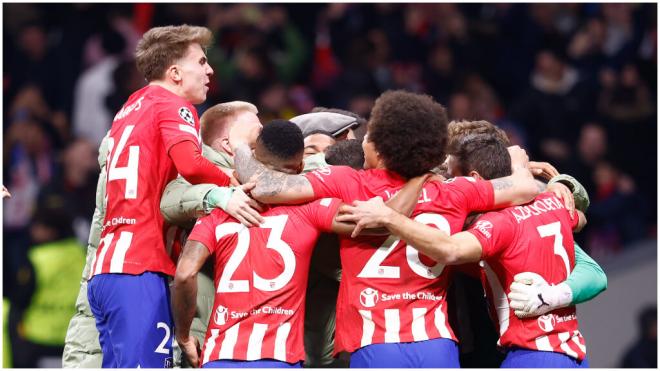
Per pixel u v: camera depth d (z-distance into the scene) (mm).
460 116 26453
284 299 10625
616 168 26672
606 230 25312
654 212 26875
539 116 26734
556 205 11320
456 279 12148
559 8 30156
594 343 23203
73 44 27422
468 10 30141
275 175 10727
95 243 12680
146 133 11617
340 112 13008
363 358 10531
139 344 11383
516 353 10898
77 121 26531
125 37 27594
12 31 28062
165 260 11664
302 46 28234
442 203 10711
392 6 29094
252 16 27766
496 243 10648
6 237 25000
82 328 12773
